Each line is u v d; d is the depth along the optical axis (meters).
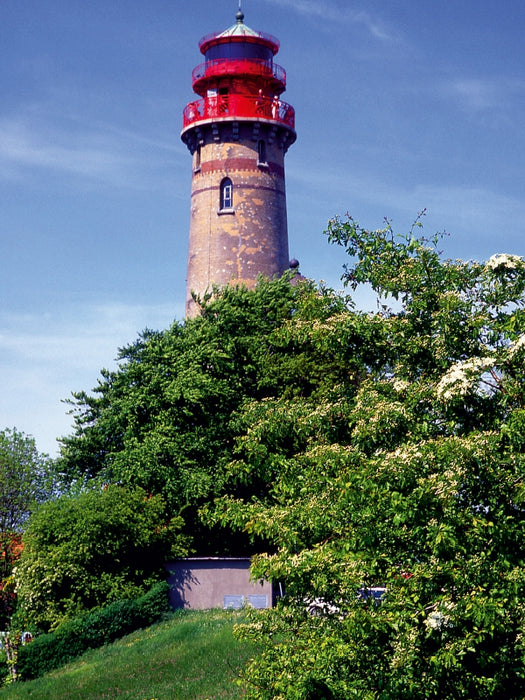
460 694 13.57
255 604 42.56
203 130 58.44
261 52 59.19
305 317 18.30
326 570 14.08
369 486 13.43
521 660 13.71
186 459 45.06
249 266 57.00
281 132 59.19
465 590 13.32
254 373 48.91
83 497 43.75
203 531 46.97
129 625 40.41
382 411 15.18
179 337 49.59
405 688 13.07
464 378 14.34
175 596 43.38
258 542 46.75
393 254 17.84
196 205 58.88
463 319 16.48
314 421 16.97
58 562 41.25
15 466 50.31
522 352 14.62
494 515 13.82
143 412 47.50
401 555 13.99
